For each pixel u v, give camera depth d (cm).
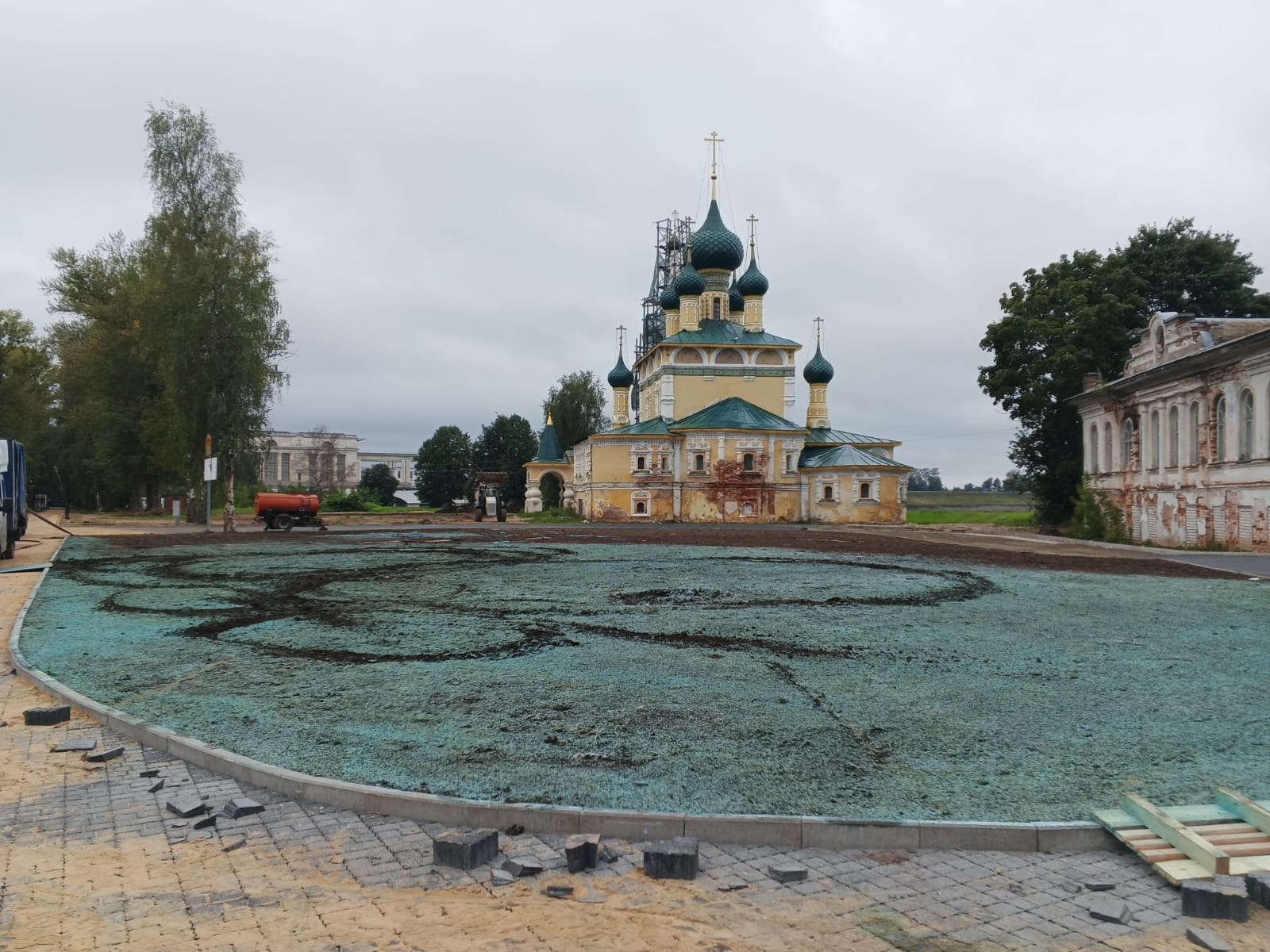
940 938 510
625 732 884
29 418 7250
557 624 1570
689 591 2053
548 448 9825
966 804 691
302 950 489
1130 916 535
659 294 10912
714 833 643
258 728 902
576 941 499
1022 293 5603
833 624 1561
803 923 525
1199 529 3894
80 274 6881
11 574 2570
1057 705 996
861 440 8044
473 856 596
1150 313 5750
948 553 3353
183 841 641
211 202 4756
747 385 7956
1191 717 951
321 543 3900
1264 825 623
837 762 792
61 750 849
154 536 4388
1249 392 3575
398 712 966
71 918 525
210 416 4547
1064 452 5538
